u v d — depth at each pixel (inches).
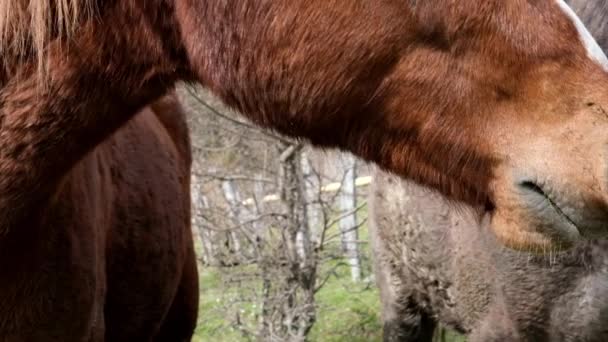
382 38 68.9
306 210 207.0
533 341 109.1
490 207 72.6
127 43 73.9
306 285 206.1
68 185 89.7
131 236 117.0
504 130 68.9
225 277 215.9
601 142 65.6
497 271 108.7
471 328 120.0
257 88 71.9
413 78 69.6
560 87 67.1
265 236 210.4
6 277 83.7
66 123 75.7
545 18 67.6
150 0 72.5
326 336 232.1
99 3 72.7
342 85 70.1
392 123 71.4
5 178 76.7
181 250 132.7
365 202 235.5
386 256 145.9
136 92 76.5
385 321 151.9
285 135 75.1
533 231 69.1
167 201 126.9
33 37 72.1
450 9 67.8
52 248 88.0
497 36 67.6
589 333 103.1
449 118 70.0
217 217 227.5
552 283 103.7
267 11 69.7
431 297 133.9
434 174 72.3
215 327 233.8
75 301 91.7
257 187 232.4
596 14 98.7
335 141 73.9
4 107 75.1
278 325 202.1
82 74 74.4
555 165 67.1
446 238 121.3
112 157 113.5
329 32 69.1
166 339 148.7
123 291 119.5
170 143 134.8
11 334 87.7
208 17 71.2
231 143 232.2
